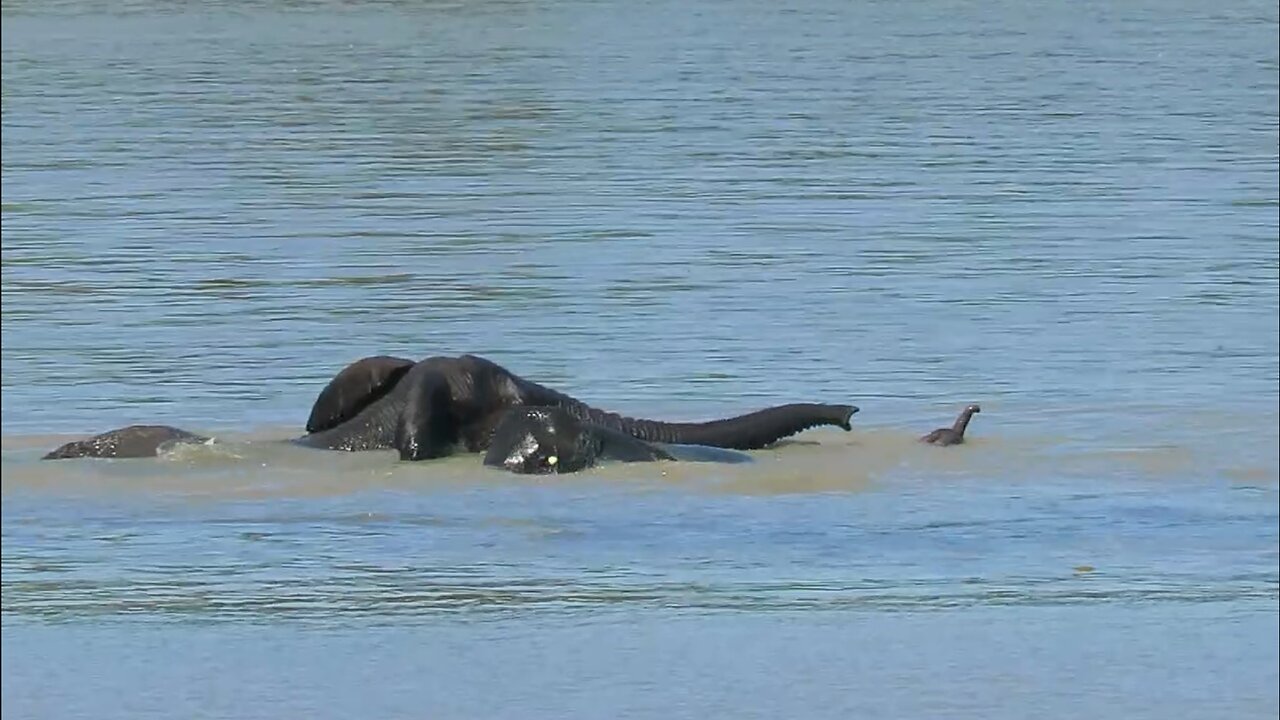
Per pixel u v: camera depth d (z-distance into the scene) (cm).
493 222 8906
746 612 3794
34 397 5691
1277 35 18225
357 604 3841
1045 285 7444
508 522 4425
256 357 6262
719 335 6581
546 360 6238
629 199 9544
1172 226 8762
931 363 6200
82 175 10262
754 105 13350
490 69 15850
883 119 12619
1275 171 10344
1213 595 3903
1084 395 5741
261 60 16562
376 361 5103
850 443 5175
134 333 6600
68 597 3872
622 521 4409
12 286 7400
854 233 8594
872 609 3784
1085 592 3903
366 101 13725
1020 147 11294
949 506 4612
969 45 17562
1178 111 12888
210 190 9831
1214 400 5684
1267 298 7225
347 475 4788
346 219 9031
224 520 4431
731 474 4844
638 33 18812
